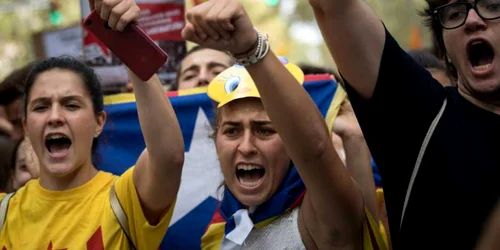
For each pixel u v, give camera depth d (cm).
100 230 355
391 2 1221
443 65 469
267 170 354
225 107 361
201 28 283
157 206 355
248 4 1388
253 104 355
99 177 380
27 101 384
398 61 307
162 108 348
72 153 373
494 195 297
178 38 566
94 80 388
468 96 321
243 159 355
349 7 302
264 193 354
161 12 561
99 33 298
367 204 387
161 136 346
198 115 472
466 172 301
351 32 304
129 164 466
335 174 312
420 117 306
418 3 1105
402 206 308
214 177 465
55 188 374
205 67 535
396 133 308
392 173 311
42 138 375
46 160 374
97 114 388
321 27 312
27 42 1204
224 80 369
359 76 309
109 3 292
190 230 461
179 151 351
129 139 470
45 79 378
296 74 374
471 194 298
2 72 1209
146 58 299
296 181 354
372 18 307
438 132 305
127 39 298
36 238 362
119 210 356
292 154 308
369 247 325
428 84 312
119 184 362
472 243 296
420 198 304
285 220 347
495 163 303
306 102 304
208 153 467
